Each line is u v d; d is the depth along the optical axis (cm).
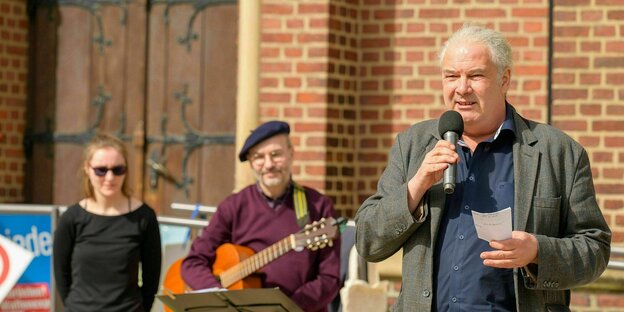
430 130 527
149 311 857
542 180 504
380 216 506
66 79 1252
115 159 838
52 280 962
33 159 1262
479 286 498
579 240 498
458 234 503
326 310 767
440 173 492
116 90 1234
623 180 1006
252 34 1090
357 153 1091
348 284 864
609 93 1009
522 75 1048
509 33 1052
